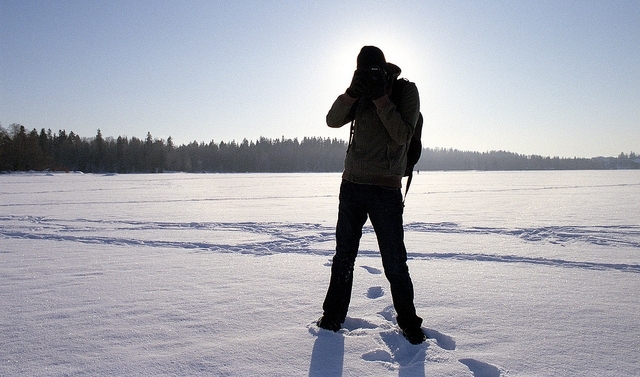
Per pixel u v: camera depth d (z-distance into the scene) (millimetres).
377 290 3455
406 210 11984
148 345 2213
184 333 2391
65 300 3086
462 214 10789
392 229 2352
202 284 3596
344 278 2465
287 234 7090
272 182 36719
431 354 2088
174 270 4207
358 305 2955
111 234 7113
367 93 2145
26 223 8727
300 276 3924
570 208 12445
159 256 5062
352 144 2465
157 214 10656
